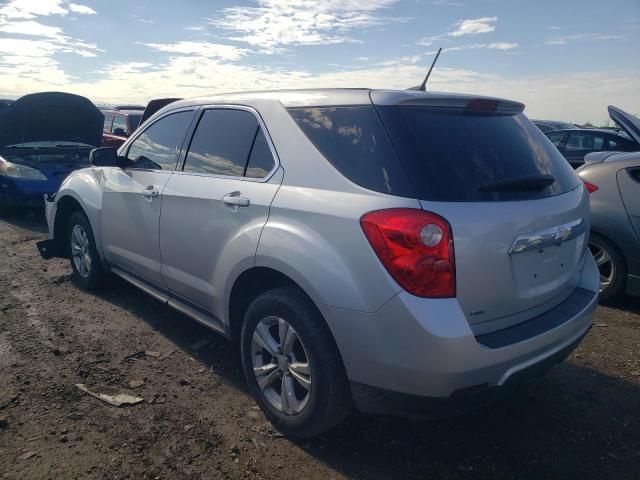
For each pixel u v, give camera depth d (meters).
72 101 8.12
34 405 3.05
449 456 2.79
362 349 2.40
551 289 2.76
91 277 4.83
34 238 7.06
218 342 4.00
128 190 4.07
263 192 2.93
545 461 2.77
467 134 2.65
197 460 2.67
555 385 3.54
